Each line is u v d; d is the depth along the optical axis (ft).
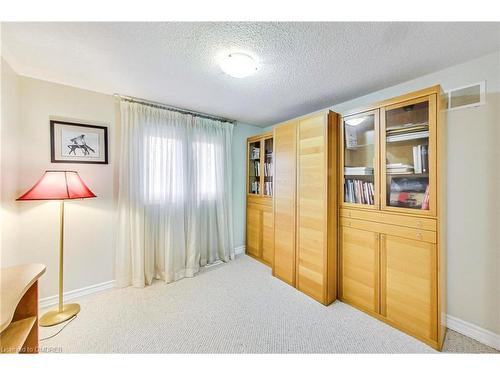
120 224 7.79
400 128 5.82
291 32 4.39
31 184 6.35
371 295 6.30
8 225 5.72
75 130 7.02
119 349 4.96
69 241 6.99
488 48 4.90
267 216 10.33
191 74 6.19
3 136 5.44
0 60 5.22
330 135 7.09
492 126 5.13
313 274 7.29
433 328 5.05
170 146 8.79
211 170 10.26
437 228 5.03
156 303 6.87
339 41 4.66
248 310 6.55
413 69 5.86
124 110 7.77
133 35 4.52
